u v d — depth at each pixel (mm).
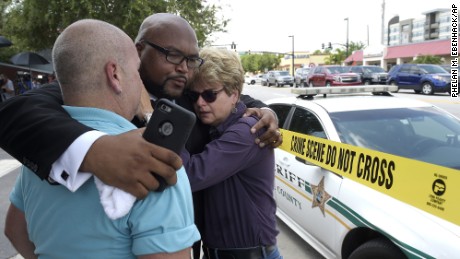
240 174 1683
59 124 967
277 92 26891
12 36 13703
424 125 3344
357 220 2549
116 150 917
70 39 1049
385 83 22359
